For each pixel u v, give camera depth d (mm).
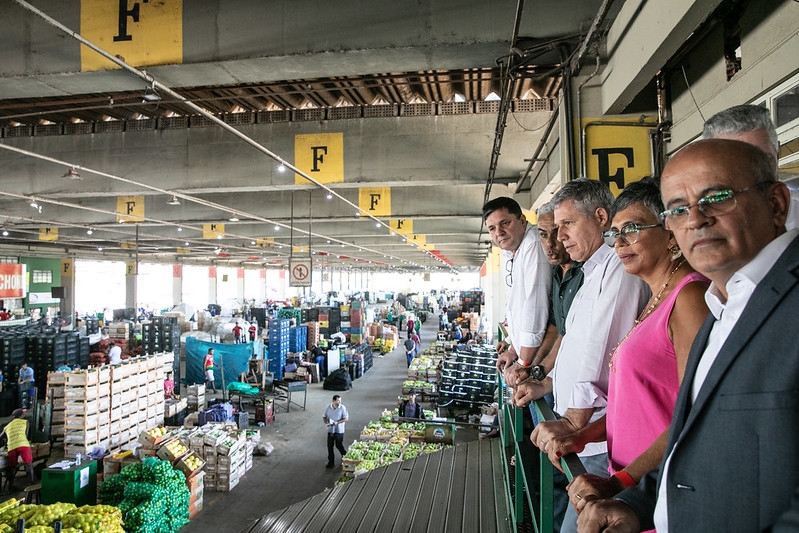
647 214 1379
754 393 771
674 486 879
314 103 7883
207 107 7805
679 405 988
